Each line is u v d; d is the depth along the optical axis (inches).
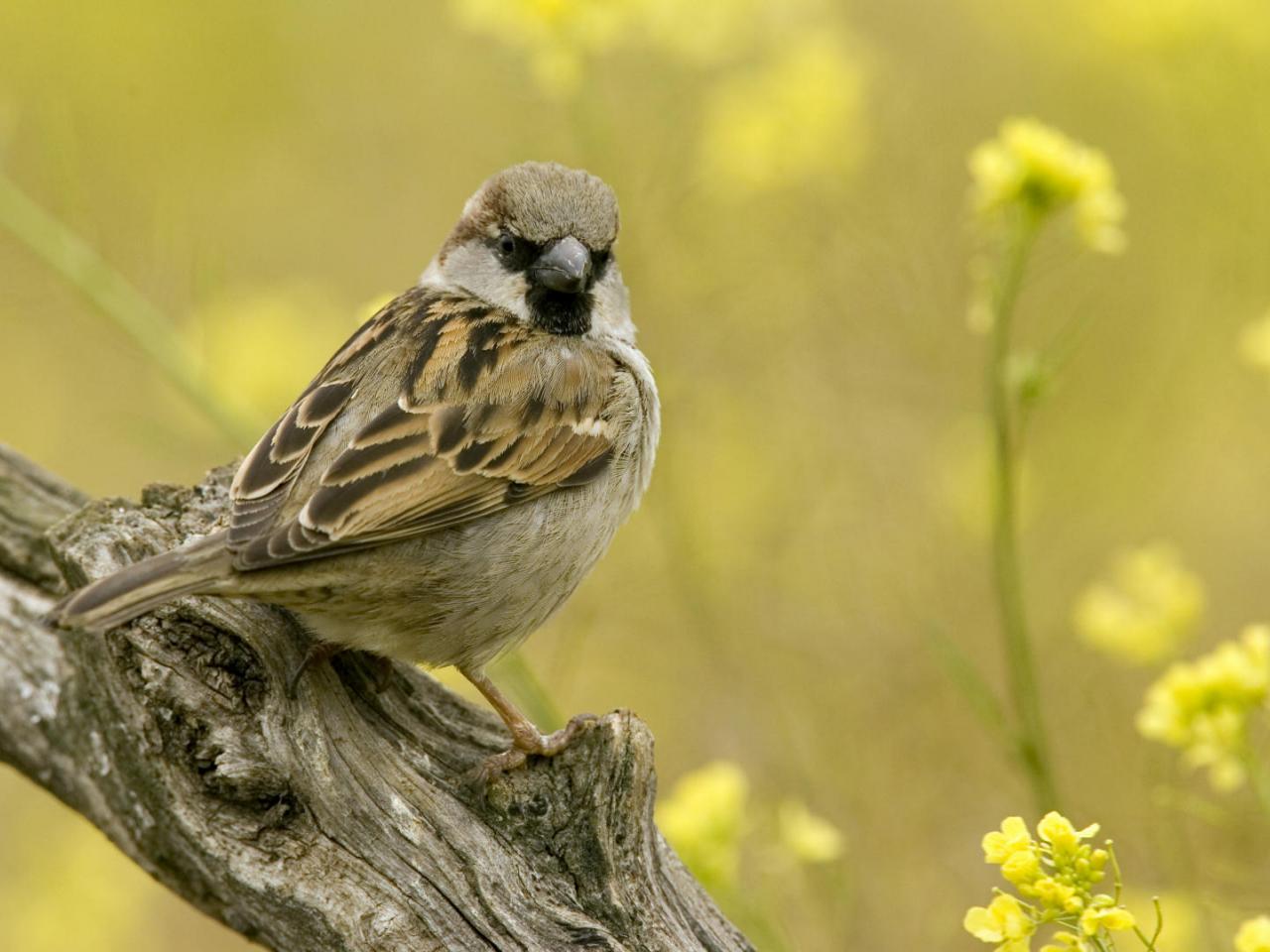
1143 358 587.8
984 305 379.9
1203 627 539.8
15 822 532.4
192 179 644.1
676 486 513.7
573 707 513.7
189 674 272.2
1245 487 581.6
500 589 316.2
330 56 682.8
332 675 298.0
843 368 553.9
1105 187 375.2
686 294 490.9
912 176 565.6
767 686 500.4
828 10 603.5
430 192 649.6
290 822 271.0
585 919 269.7
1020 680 369.4
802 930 442.0
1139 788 453.1
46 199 507.5
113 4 669.3
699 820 347.6
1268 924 253.0
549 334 342.6
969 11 658.2
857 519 533.3
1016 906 237.1
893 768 486.9
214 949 522.6
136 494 599.2
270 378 499.2
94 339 596.7
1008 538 371.2
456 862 272.2
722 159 526.9
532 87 476.1
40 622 283.9
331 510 292.0
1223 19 582.2
